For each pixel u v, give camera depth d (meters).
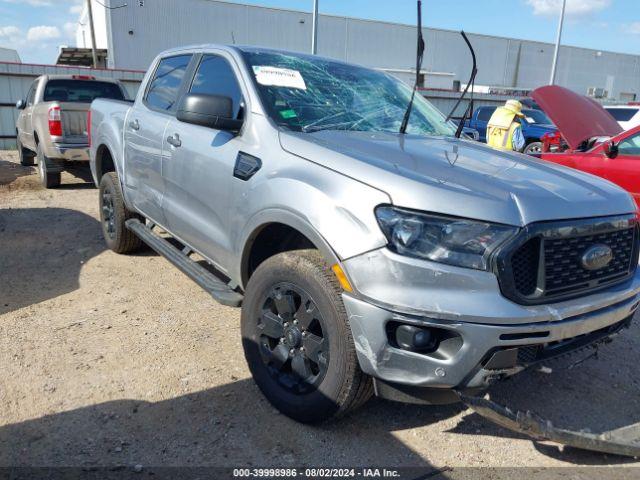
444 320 2.24
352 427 2.87
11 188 9.17
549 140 13.65
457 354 2.28
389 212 2.36
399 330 2.33
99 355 3.49
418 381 2.34
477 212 2.30
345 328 2.50
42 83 9.76
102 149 5.46
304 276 2.66
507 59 49.25
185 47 4.41
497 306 2.24
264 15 38.16
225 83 3.64
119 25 34.50
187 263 3.91
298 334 2.77
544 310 2.33
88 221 6.89
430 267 2.26
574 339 2.61
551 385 3.41
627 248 2.81
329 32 40.38
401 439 2.80
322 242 2.53
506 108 8.20
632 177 6.91
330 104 3.54
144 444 2.66
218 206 3.35
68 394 3.04
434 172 2.58
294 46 39.56
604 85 54.34
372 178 2.48
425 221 2.30
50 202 8.07
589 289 2.57
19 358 3.40
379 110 3.75
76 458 2.54
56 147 8.47
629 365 3.76
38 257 5.43
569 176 2.94
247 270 3.23
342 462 2.60
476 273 2.26
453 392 2.42
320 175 2.66
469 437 2.85
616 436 2.66
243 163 3.13
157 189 4.24
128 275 4.96
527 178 2.71
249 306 3.01
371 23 41.59
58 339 3.68
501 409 2.42
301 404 2.76
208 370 3.36
